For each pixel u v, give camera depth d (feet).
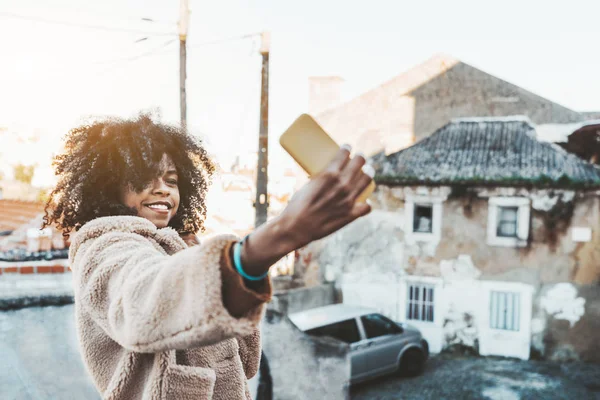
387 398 36.01
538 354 41.70
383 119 45.42
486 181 43.06
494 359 42.32
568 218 41.55
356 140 45.85
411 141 44.93
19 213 48.11
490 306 42.80
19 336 23.86
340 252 45.44
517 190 42.52
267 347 31.50
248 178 48.24
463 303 43.24
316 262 45.91
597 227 41.04
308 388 31.50
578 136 41.50
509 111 43.16
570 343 41.27
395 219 44.70
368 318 36.19
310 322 33.76
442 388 38.50
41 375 23.04
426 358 39.27
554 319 41.65
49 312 24.58
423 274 44.04
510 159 42.78
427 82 44.78
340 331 34.40
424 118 44.78
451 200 43.73
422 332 43.75
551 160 42.04
